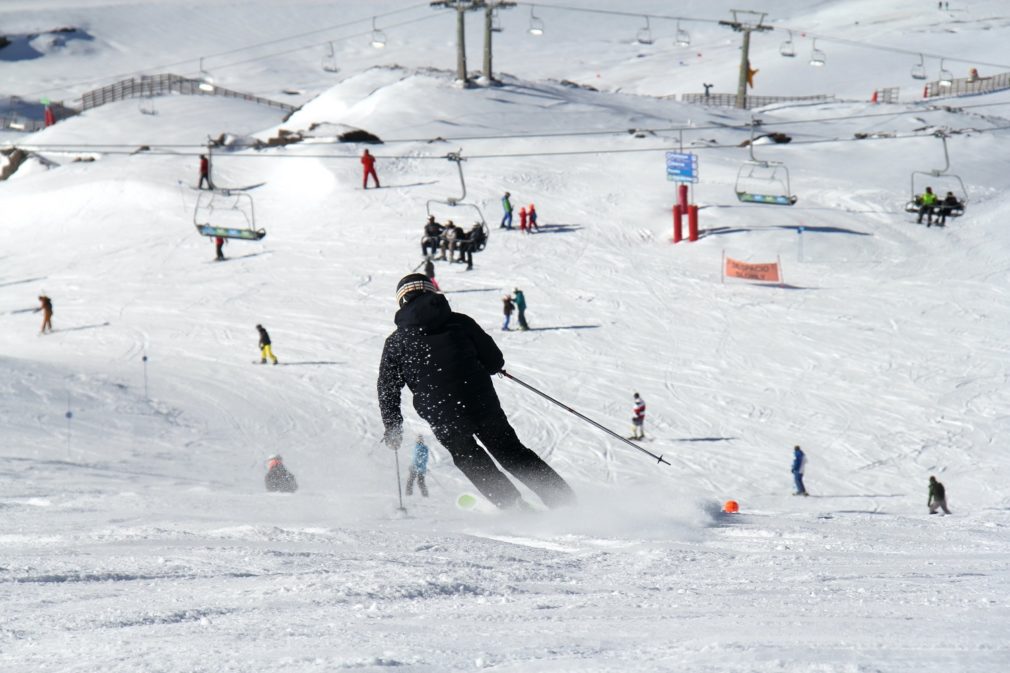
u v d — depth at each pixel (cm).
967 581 1229
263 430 8931
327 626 877
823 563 1541
